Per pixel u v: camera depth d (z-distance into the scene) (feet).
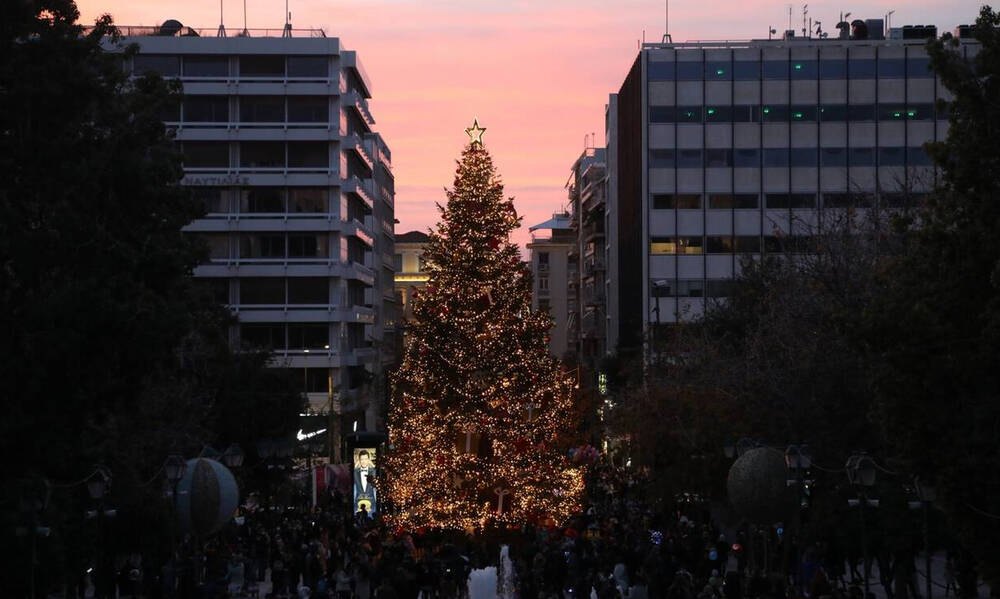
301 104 340.18
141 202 108.58
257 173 339.36
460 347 194.49
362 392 362.53
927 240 85.25
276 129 338.95
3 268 97.66
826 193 315.58
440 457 192.85
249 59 338.54
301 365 337.31
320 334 339.77
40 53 102.58
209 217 337.72
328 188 341.82
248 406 204.44
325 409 317.63
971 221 84.23
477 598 124.06
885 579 122.83
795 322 137.80
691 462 152.66
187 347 172.86
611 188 416.67
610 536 151.84
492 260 197.36
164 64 337.11
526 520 190.39
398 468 197.16
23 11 101.76
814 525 118.32
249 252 339.77
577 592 119.44
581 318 531.09
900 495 113.60
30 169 101.35
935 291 84.53
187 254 118.83
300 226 339.77
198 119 338.13
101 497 109.81
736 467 114.83
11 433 95.71
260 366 215.72
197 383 183.73
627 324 355.77
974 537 85.20
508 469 192.13
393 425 204.23
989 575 85.35
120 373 102.83
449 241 198.29
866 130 314.76
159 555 133.08
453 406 195.62
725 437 144.25
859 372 121.60
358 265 365.40
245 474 193.88
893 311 84.99
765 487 112.68
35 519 97.50
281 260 339.98
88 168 101.76
